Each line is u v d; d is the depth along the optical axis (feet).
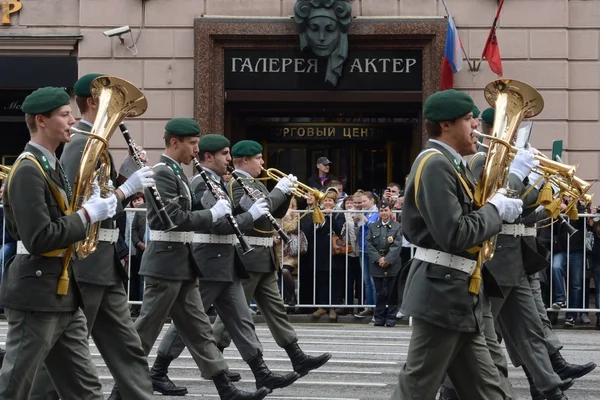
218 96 84.43
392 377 45.09
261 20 83.51
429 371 27.99
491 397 28.22
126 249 64.28
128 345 32.83
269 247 43.34
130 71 84.28
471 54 83.35
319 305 65.98
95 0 84.23
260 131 88.94
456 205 27.04
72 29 84.58
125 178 41.45
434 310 27.71
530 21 83.25
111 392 38.93
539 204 34.50
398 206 65.98
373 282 64.90
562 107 83.25
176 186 38.29
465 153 28.91
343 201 67.77
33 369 28.40
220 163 43.80
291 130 88.99
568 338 59.72
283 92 84.48
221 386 38.06
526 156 30.89
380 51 84.28
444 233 26.86
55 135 28.78
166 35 84.23
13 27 84.64
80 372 29.32
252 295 42.98
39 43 84.28
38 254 27.99
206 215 38.24
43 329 28.43
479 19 83.35
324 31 82.89
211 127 84.43
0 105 87.20
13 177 27.99
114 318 32.81
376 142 88.94
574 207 35.35
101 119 29.86
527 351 37.06
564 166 33.12
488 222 27.27
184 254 38.14
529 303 37.11
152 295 37.88
